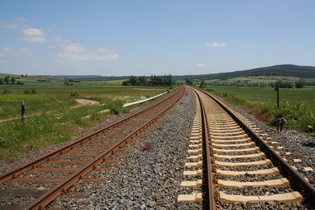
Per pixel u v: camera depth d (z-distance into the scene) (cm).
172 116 1653
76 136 1138
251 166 620
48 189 543
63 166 689
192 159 698
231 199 451
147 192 514
